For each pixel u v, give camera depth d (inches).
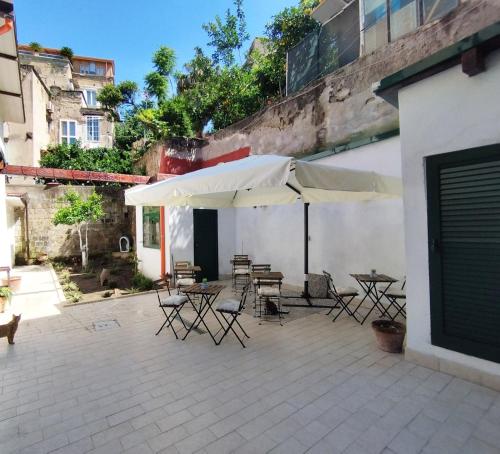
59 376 124.6
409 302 135.3
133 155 608.1
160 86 746.8
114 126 793.6
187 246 326.3
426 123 128.8
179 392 111.8
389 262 215.5
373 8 263.1
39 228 457.4
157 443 85.3
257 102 449.4
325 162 261.6
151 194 185.2
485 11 177.6
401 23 237.9
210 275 344.2
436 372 124.4
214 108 515.5
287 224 301.0
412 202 133.9
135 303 244.1
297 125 290.7
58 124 753.6
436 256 126.0
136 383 118.6
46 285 312.0
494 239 111.8
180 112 559.8
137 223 382.9
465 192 118.6
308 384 116.4
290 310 218.7
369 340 160.9
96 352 148.5
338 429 90.4
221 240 355.6
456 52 111.9
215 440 86.2
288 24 398.9
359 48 276.4
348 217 243.1
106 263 464.4
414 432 88.7
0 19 150.5
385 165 217.5
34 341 163.3
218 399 107.0
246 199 260.5
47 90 694.5
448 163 122.8
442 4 211.5
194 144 412.2
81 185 490.9
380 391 110.8
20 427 92.6
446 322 124.0
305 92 282.2
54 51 990.4
